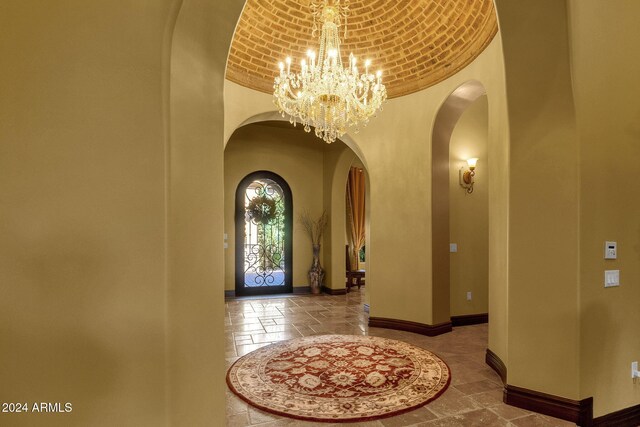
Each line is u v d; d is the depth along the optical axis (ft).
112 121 3.87
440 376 10.93
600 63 8.43
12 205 3.43
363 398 9.48
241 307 21.43
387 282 16.87
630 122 8.72
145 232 3.99
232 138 24.80
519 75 8.63
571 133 8.27
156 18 4.13
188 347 4.50
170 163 4.17
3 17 3.45
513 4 8.02
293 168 26.53
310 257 26.86
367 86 12.84
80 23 3.76
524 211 8.93
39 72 3.57
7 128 3.43
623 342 8.54
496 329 11.50
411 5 13.66
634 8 8.70
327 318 18.71
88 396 3.69
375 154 17.37
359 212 32.48
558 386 8.41
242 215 25.13
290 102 13.80
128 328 3.88
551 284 8.53
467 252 17.66
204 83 4.95
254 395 9.67
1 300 3.38
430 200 15.67
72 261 3.65
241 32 14.35
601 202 8.44
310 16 14.39
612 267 8.52
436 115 15.42
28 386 3.47
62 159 3.63
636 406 8.62
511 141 9.09
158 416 4.01
